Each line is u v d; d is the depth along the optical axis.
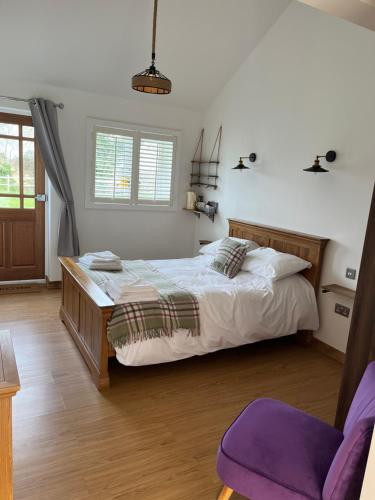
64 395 2.46
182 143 5.13
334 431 1.55
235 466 1.37
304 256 3.42
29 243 4.60
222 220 4.84
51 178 4.31
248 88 4.23
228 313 2.84
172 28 3.74
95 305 2.50
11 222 4.45
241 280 3.34
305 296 3.25
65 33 3.62
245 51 4.15
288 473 1.31
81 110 4.41
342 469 1.16
